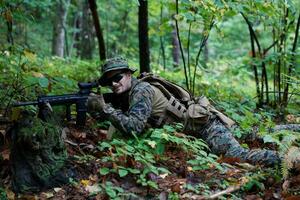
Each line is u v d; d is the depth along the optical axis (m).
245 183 3.88
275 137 4.18
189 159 4.36
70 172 3.85
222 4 5.35
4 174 3.82
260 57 7.27
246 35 17.03
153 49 15.70
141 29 6.90
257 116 5.56
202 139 4.72
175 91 4.88
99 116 4.55
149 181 3.66
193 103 4.81
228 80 9.67
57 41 14.24
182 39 7.59
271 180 3.97
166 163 4.23
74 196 3.63
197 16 5.99
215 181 3.96
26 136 3.62
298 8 7.38
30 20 7.16
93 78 7.62
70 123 4.87
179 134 4.27
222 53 16.92
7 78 5.86
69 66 9.05
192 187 3.78
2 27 8.71
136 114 4.39
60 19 14.27
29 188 3.65
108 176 3.89
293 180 3.92
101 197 3.61
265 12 6.14
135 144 4.32
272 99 7.64
